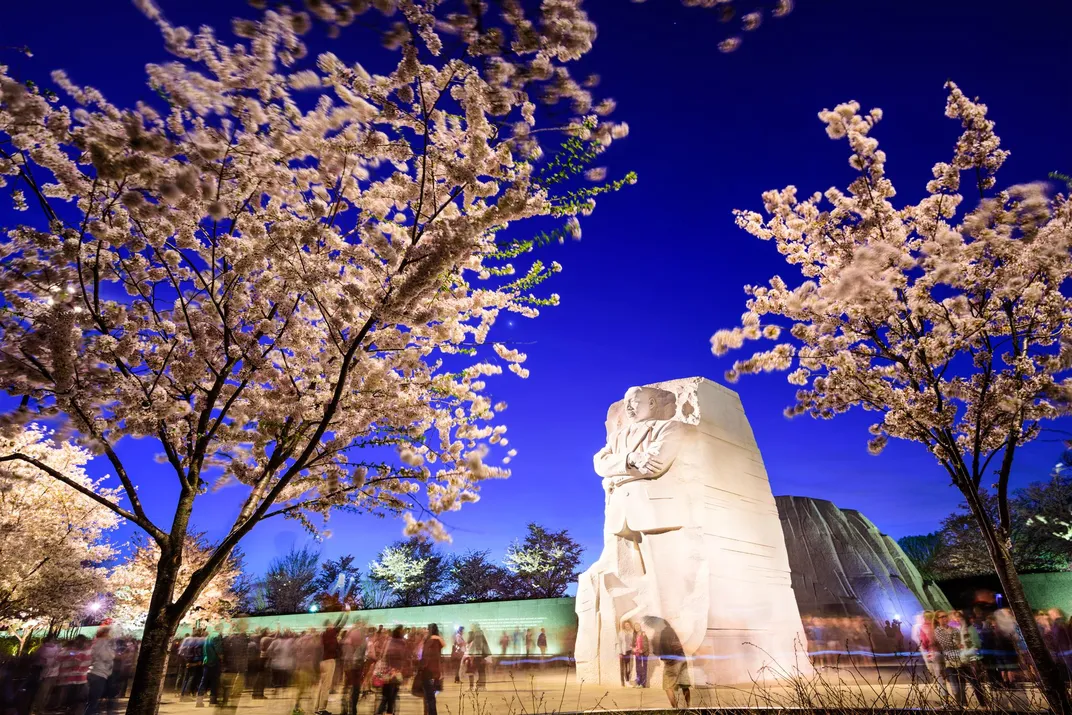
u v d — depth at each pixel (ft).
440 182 23.95
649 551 44.80
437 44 16.08
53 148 19.72
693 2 12.64
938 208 28.04
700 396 50.65
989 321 24.30
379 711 33.58
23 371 20.36
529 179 20.49
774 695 23.36
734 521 47.47
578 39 15.42
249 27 16.80
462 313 29.50
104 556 66.39
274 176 21.75
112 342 20.35
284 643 45.73
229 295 23.93
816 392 28.19
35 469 51.29
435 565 147.02
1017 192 20.57
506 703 35.53
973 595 90.48
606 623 44.93
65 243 20.02
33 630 72.90
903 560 94.94
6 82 17.03
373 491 27.81
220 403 26.58
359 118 20.83
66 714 36.50
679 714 27.43
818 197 30.27
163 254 23.59
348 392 25.93
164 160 18.56
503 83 18.08
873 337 25.95
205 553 86.94
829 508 90.99
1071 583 65.26
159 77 17.76
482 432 32.30
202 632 64.18
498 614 84.17
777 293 28.17
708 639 40.32
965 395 23.81
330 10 14.06
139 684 18.11
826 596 78.28
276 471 28.35
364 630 35.94
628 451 48.65
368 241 21.71
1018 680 27.45
